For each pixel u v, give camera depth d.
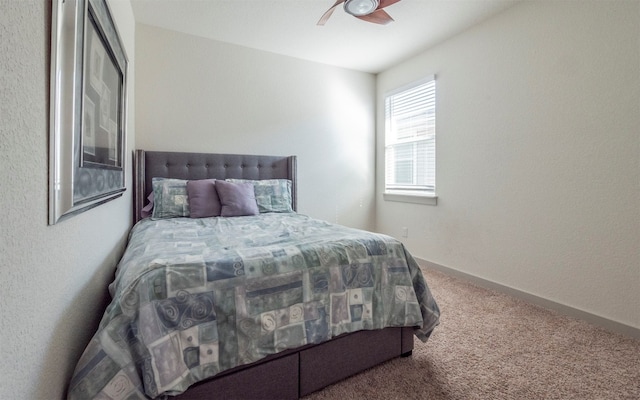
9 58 0.55
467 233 2.97
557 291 2.28
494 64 2.69
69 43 0.77
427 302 1.69
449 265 3.17
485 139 2.78
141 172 2.77
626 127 1.92
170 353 1.06
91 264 1.21
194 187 2.73
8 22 0.55
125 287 1.09
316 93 3.77
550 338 1.88
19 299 0.60
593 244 2.08
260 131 3.45
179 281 1.14
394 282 1.64
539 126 2.38
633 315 1.90
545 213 2.35
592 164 2.08
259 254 1.36
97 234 1.32
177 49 3.02
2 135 0.53
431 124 3.39
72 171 0.79
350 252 1.55
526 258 2.48
